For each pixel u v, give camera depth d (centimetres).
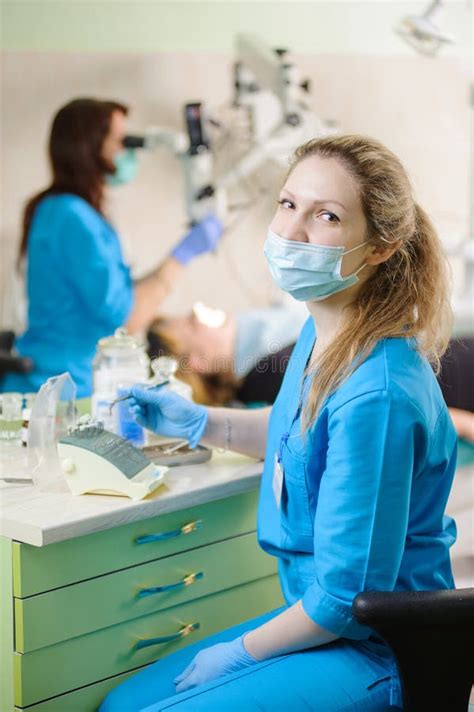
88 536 166
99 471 172
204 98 361
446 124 381
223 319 368
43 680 164
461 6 372
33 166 345
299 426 166
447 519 176
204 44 358
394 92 377
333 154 162
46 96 345
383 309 163
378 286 166
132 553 173
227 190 365
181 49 357
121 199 353
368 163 161
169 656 176
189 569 184
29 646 161
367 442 152
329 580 152
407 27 371
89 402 229
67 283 341
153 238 360
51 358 343
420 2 371
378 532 151
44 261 342
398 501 152
